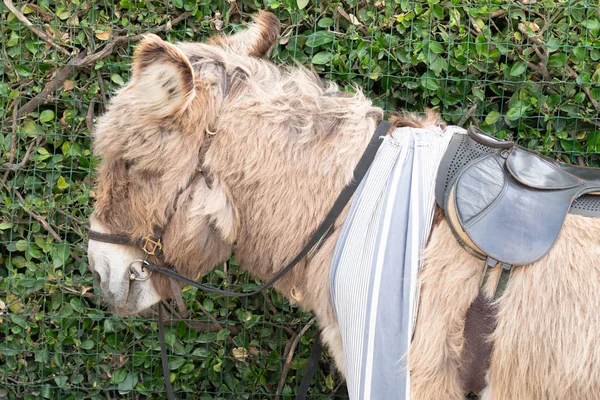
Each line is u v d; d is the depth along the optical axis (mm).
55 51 2941
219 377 3139
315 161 1876
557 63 2871
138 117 1859
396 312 1680
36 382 3107
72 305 3031
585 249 1655
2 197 3012
